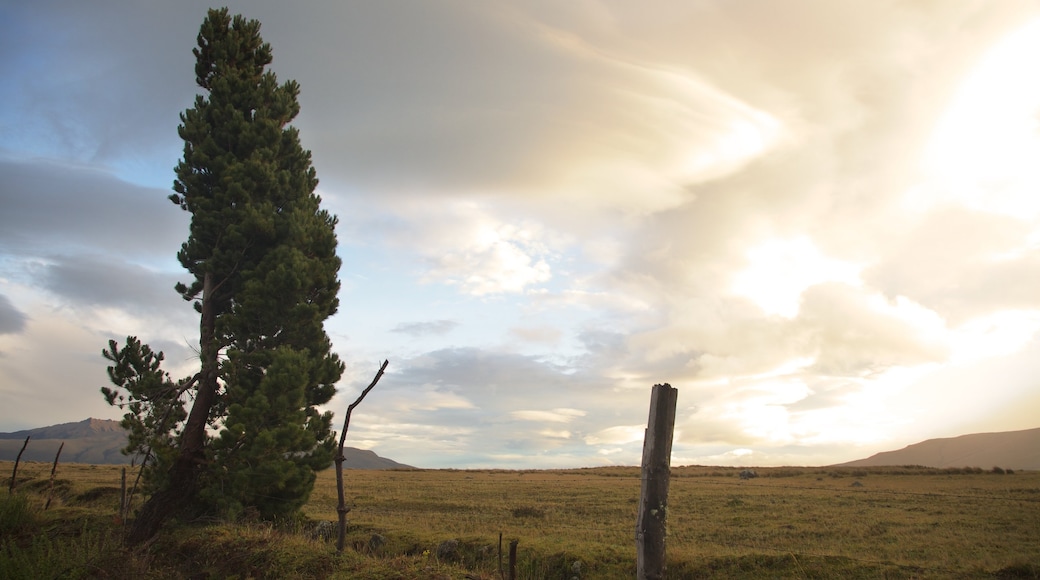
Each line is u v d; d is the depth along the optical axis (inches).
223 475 816.9
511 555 429.4
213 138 1054.4
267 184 1028.5
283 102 1111.0
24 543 617.3
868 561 644.7
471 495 1708.9
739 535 1006.4
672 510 1391.5
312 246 1030.4
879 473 2578.7
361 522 934.4
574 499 1605.6
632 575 644.1
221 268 972.6
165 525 735.1
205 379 901.2
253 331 943.0
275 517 856.9
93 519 717.3
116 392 896.3
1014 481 2022.6
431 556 700.7
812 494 1717.5
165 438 869.2
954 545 874.1
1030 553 785.6
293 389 871.7
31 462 2381.9
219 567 521.3
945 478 2276.1
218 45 1117.7
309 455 921.5
